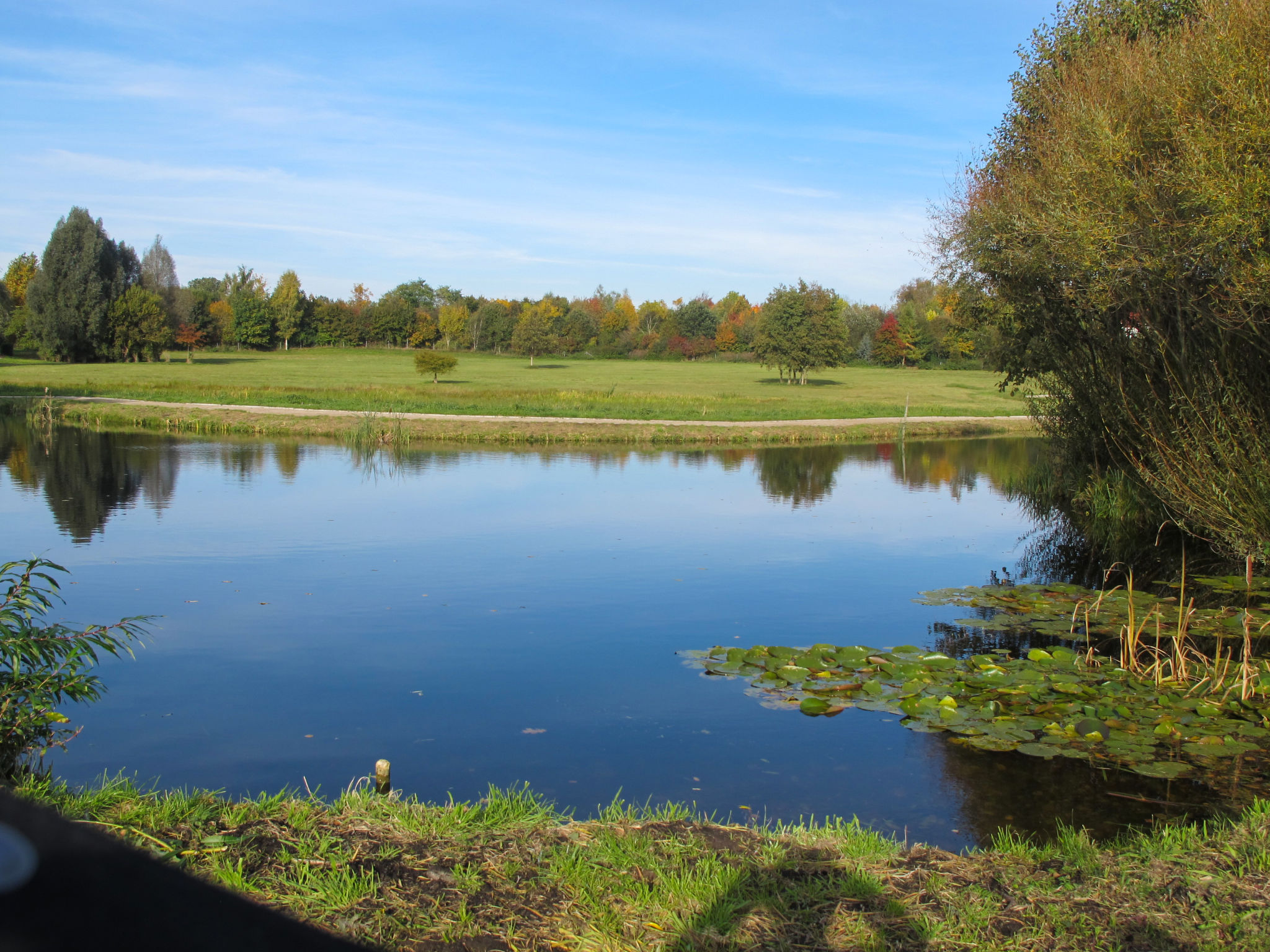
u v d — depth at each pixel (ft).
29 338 254.88
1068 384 60.39
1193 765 21.71
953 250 56.18
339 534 51.21
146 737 23.09
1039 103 53.06
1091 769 21.53
